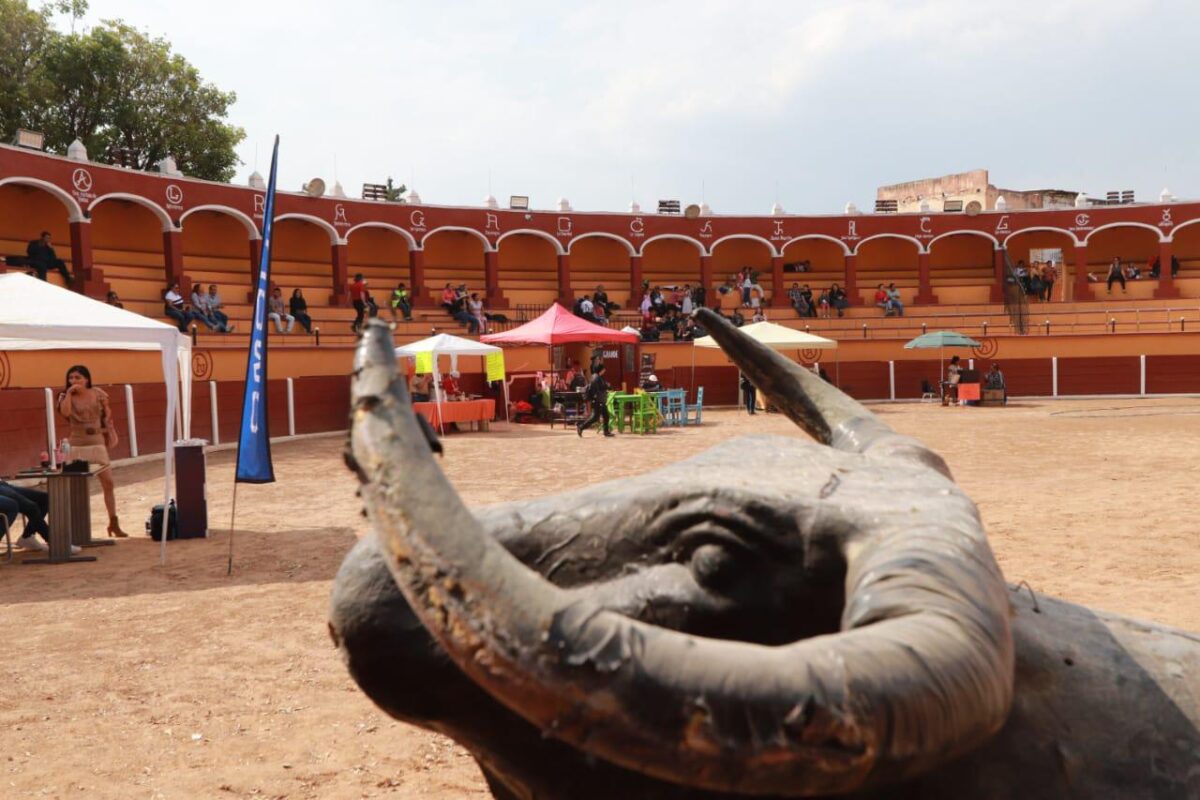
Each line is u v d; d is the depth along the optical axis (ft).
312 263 125.08
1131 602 22.66
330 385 86.17
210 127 132.16
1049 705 4.48
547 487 46.88
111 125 126.41
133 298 100.01
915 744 3.14
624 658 3.17
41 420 56.80
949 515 4.23
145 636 22.93
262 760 15.46
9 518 32.55
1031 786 4.27
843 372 122.31
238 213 106.32
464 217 124.67
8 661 21.06
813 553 4.37
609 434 76.07
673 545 4.69
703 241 136.36
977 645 3.39
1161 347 118.21
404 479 3.51
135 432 65.77
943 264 150.30
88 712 17.78
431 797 13.98
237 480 29.86
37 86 116.78
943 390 110.01
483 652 3.29
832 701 3.05
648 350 116.26
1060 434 69.46
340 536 35.53
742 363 6.38
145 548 34.22
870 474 4.87
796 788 3.16
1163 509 36.06
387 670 4.62
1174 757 4.41
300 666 20.36
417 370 80.23
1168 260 134.21
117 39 123.13
